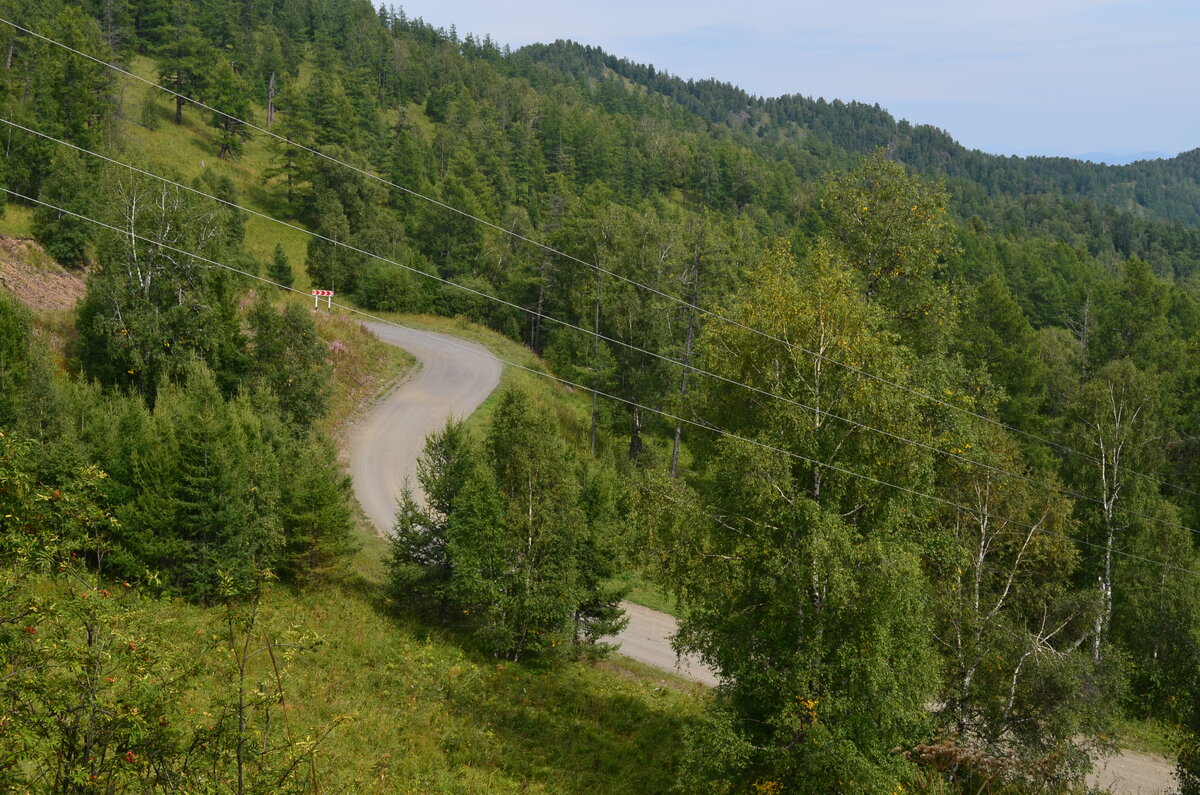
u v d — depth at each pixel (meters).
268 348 41.97
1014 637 21.25
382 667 24.19
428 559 29.28
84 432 28.41
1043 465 43.75
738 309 23.64
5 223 56.84
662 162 179.00
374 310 79.25
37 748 8.11
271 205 110.50
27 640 8.41
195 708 11.60
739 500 20.12
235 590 10.77
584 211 83.38
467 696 24.02
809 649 18.50
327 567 29.27
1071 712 20.62
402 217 115.06
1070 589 31.58
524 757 21.52
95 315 40.12
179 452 27.30
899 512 19.95
